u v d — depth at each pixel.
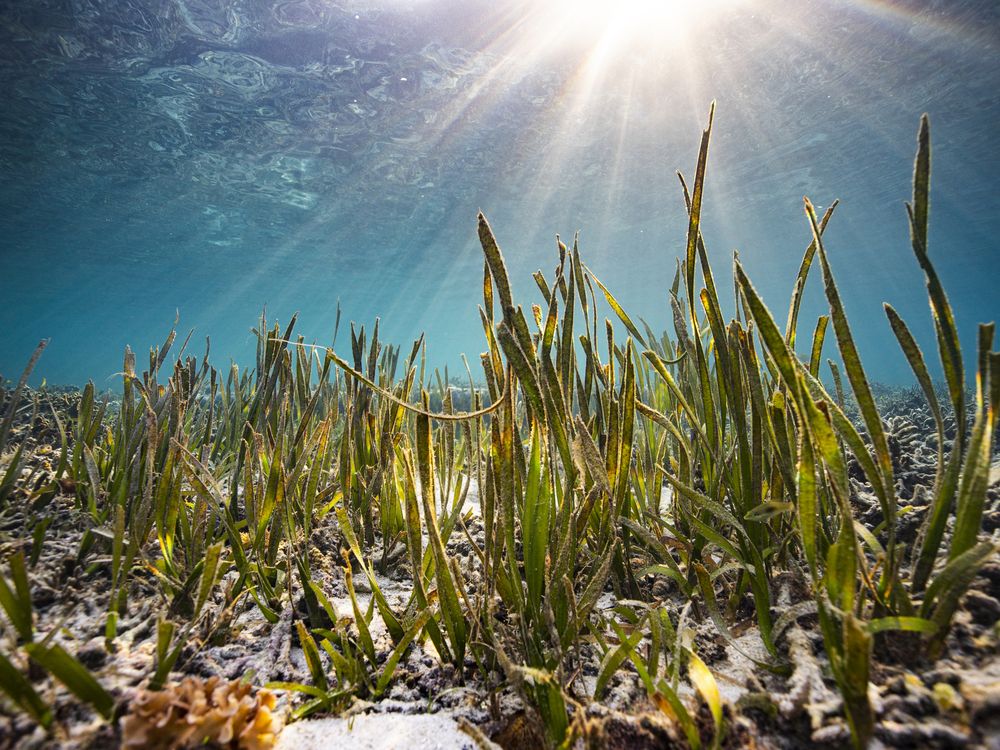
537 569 0.24
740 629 0.26
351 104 2.54
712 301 0.26
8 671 0.17
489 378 0.24
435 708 0.23
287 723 0.21
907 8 1.95
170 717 0.18
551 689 0.19
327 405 0.52
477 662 0.23
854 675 0.17
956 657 0.20
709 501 0.26
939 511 0.21
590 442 0.23
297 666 0.25
